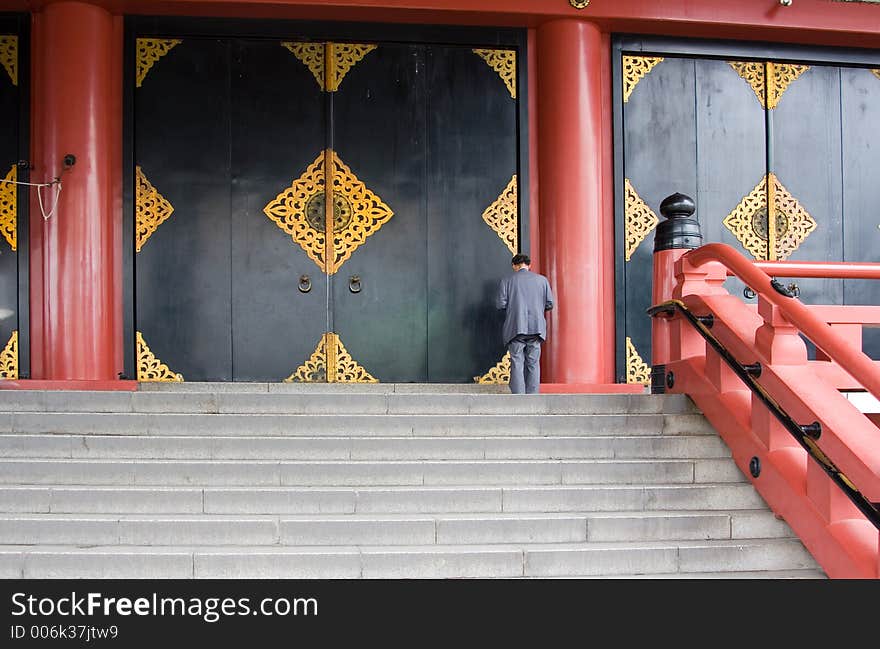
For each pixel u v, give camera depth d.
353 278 11.72
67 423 6.52
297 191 11.70
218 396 6.87
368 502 5.78
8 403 6.82
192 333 11.45
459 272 11.88
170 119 11.55
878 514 4.89
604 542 5.62
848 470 5.22
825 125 12.75
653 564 5.45
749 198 12.51
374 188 11.82
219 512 5.72
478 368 11.83
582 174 11.71
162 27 11.50
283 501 5.74
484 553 5.29
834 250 12.67
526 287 10.38
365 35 11.80
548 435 6.75
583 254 11.66
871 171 12.83
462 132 11.98
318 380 11.60
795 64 12.73
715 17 12.01
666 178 12.32
